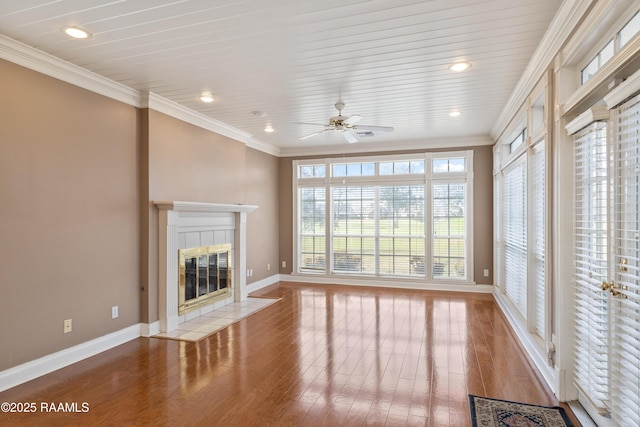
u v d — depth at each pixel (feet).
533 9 7.72
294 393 8.98
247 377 9.85
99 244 11.59
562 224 8.41
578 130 7.61
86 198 11.16
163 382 9.55
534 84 10.86
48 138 10.09
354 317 15.57
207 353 11.56
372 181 22.30
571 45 7.61
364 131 14.21
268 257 22.89
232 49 9.56
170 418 7.86
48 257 10.08
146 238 13.12
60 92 10.42
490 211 20.25
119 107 12.31
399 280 21.74
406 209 21.88
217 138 17.12
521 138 14.55
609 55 6.78
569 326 8.45
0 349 9.00
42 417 7.88
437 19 8.12
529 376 9.89
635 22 5.82
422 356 11.31
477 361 10.91
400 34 8.79
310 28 8.48
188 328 14.01
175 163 14.38
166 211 13.43
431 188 21.25
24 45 9.16
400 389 9.20
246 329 13.98
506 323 14.67
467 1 7.41
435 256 21.35
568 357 8.48
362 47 9.48
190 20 8.11
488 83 12.08
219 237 17.01
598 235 7.20
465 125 17.76
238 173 18.78
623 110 5.99
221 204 15.80
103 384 9.43
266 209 22.70
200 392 9.02
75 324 10.82
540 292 10.99
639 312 5.75
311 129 18.33
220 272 17.19
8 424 7.61
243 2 7.39
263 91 12.79
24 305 9.50
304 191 24.07
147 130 13.05
